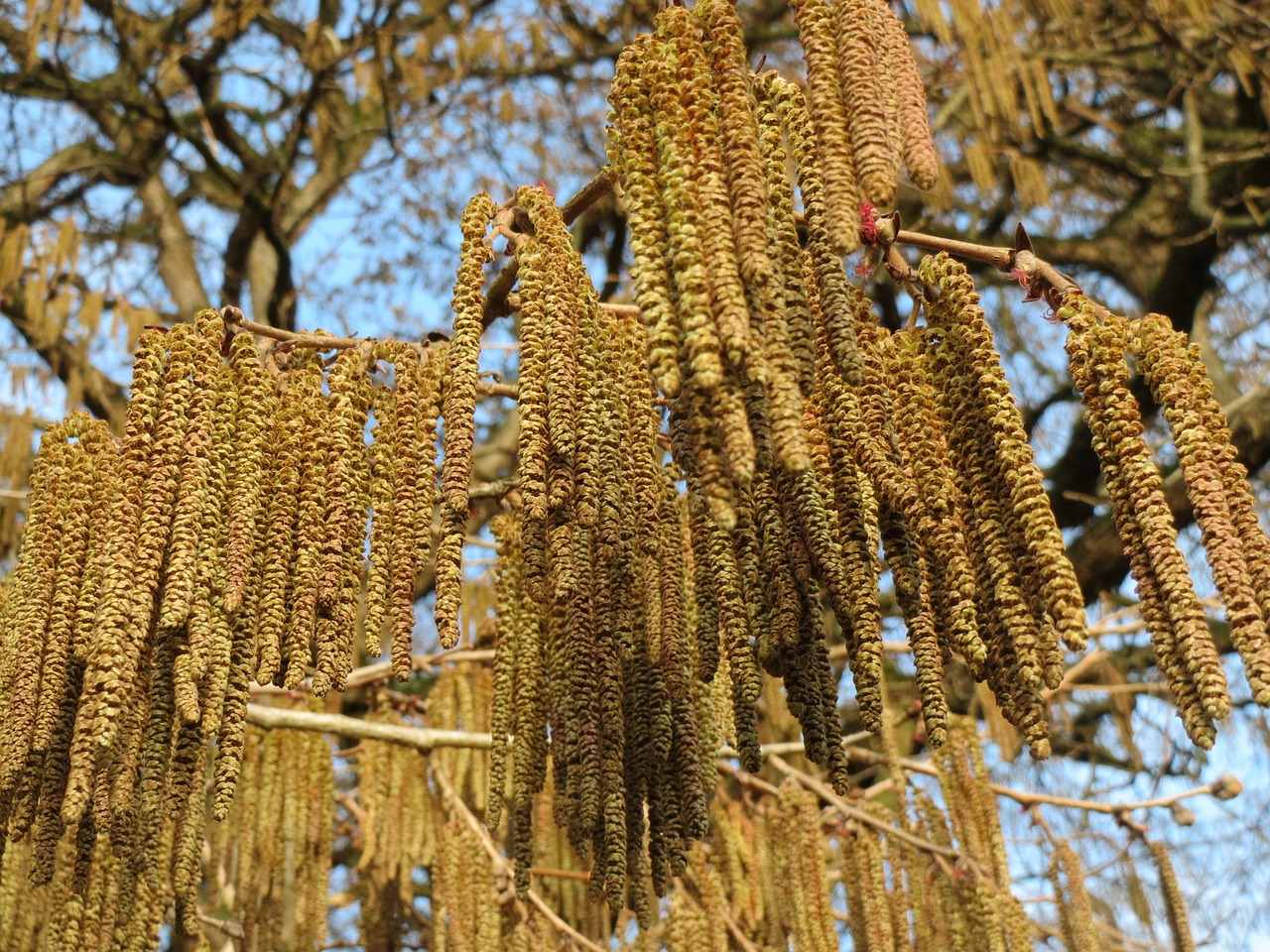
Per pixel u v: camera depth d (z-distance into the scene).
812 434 0.27
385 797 0.59
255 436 0.29
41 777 0.29
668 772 0.30
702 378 0.21
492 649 0.66
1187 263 0.90
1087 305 0.27
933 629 0.26
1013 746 0.73
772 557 0.26
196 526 0.27
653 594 0.30
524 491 0.26
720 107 0.23
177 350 0.28
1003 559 0.25
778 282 0.23
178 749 0.28
